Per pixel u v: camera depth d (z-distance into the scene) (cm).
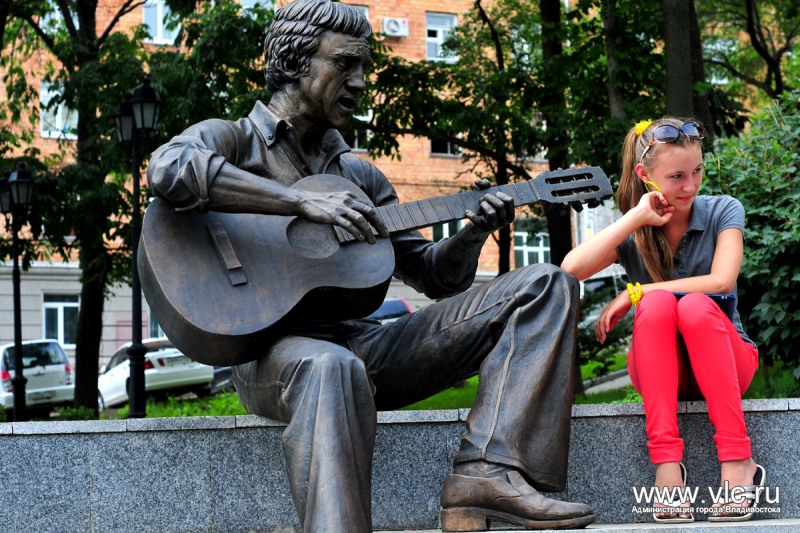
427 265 371
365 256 338
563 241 1365
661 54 1359
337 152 372
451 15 3081
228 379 2022
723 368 348
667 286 368
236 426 354
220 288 324
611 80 1334
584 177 372
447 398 1169
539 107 1496
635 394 613
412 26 3039
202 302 321
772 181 597
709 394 351
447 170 3083
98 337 1653
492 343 341
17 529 340
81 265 1691
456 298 351
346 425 291
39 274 2719
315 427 289
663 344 350
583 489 364
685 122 377
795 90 659
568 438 322
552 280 332
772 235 580
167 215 331
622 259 395
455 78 1578
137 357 1142
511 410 314
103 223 1641
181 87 1531
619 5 1352
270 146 358
